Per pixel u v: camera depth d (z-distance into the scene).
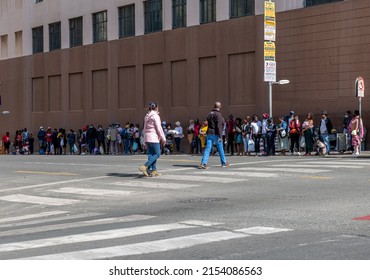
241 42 55.28
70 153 68.62
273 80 45.81
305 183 23.48
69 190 24.70
